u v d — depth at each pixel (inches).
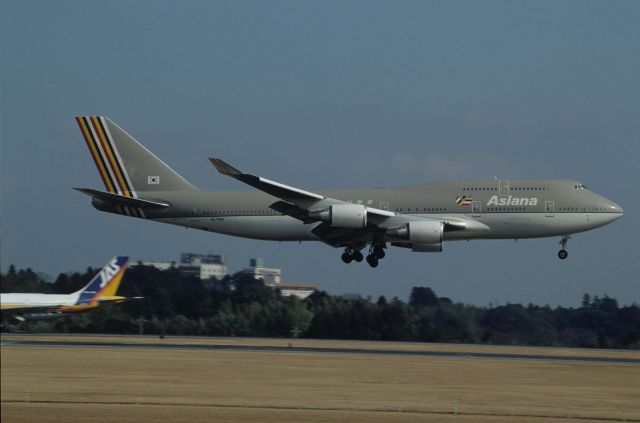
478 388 4913.9
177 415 3932.1
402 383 5044.3
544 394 4753.9
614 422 4050.2
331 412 4082.2
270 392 4603.8
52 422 3737.7
